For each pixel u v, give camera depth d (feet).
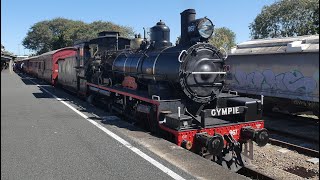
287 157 27.45
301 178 22.62
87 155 22.17
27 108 44.68
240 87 53.16
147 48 33.94
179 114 23.90
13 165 20.29
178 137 23.48
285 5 133.80
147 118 29.37
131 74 35.60
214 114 24.53
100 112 40.93
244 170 24.77
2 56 201.98
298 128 38.81
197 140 23.81
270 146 30.76
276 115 47.34
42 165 20.26
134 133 28.58
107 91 41.04
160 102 26.21
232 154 25.07
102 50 49.98
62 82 75.97
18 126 31.96
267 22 140.05
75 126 31.65
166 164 20.22
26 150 23.49
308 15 129.08
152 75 30.35
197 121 24.86
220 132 24.76
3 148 24.02
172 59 27.76
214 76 27.94
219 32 177.37
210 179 17.79
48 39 322.34
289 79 44.65
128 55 38.11
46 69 99.35
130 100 34.04
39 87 85.76
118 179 17.90
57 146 24.47
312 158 26.99
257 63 49.83
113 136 27.35
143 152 22.70
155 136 27.30
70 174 18.71
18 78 134.10
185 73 26.43
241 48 54.19
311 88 41.47
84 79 52.80
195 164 20.27
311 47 41.29
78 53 56.34
